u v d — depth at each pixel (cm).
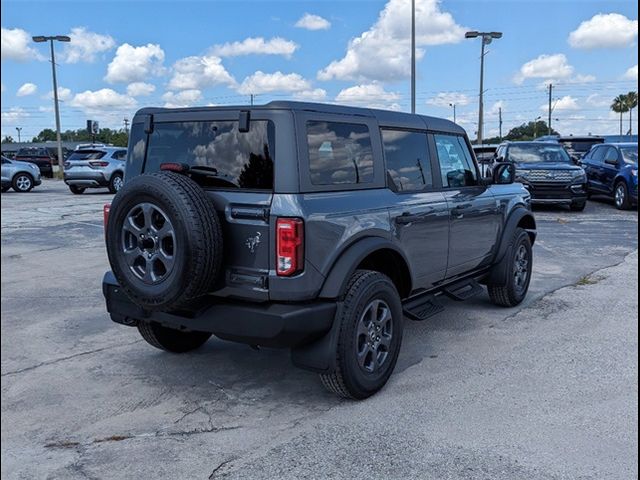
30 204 1780
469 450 343
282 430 371
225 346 532
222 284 378
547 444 349
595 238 1130
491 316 617
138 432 371
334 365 388
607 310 634
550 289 730
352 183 411
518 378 449
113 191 2225
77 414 396
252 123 379
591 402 405
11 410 402
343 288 384
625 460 331
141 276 373
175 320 400
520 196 661
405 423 378
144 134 432
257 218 364
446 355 502
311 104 391
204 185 393
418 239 468
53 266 874
